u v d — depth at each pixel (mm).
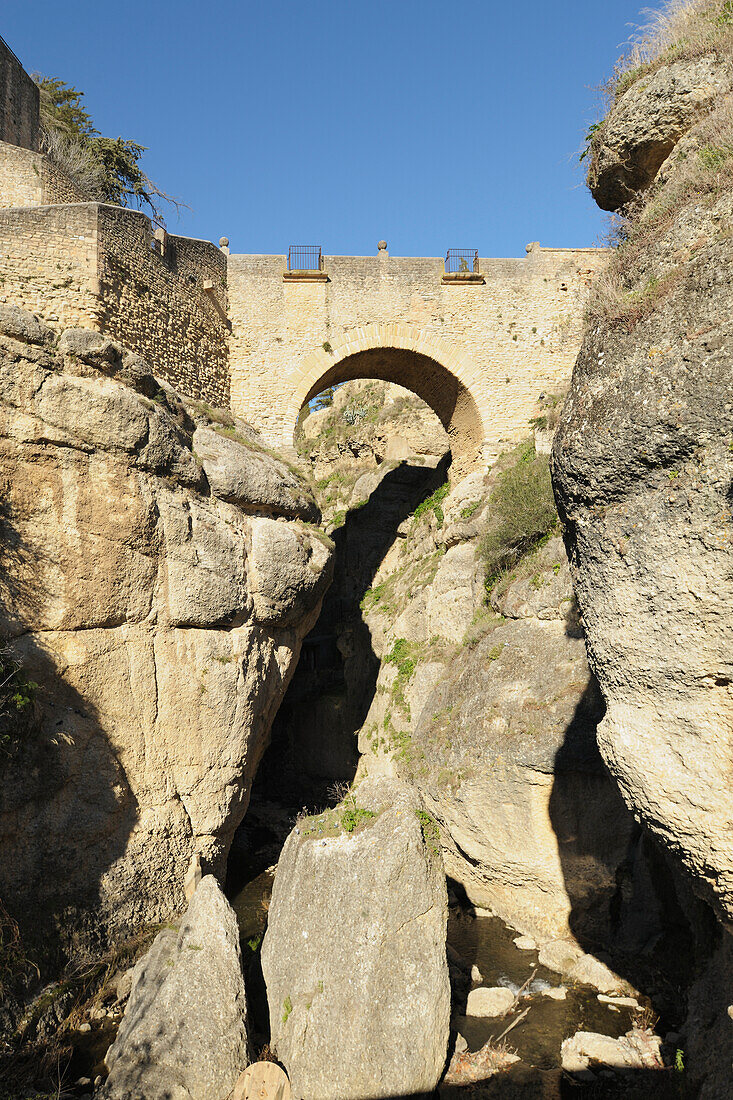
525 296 23609
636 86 7273
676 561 5180
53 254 16000
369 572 29422
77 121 29141
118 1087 8734
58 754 11891
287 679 17469
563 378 23500
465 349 23281
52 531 12875
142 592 13898
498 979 11734
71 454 13312
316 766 25953
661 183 6680
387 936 9234
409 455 33656
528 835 13016
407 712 19484
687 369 5141
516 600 16141
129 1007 10016
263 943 10797
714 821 5102
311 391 22797
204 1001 9359
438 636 20641
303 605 16922
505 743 13492
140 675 13625
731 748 5035
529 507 17188
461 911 14453
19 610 12289
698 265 5277
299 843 10859
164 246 19062
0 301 15383
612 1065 9344
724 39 6551
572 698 13156
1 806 10867
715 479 4922
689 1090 7977
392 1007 8898
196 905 10734
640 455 5406
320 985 9266
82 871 11945
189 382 19750
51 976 10930
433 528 25234
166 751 13773
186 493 15078
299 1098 8711
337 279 22688
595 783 12508
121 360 14766
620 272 6320
